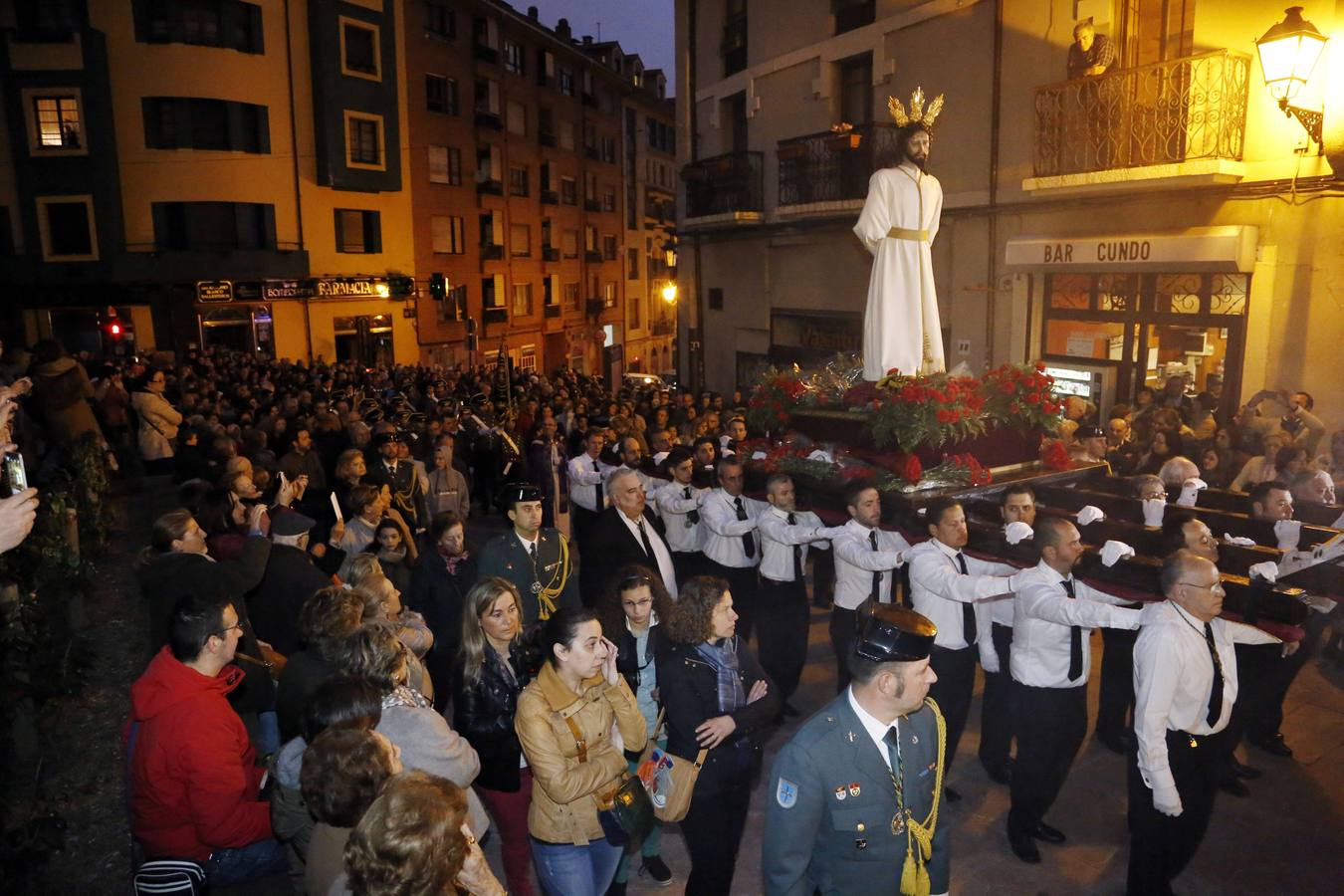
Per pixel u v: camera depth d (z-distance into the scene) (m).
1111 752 6.12
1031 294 13.40
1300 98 9.77
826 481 7.51
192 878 3.53
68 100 26.98
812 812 3.08
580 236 46.44
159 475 13.72
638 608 4.40
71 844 4.89
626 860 4.38
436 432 12.63
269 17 28.80
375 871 2.41
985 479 7.10
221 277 28.53
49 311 28.44
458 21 35.81
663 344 57.88
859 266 16.53
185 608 3.64
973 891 4.75
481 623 4.08
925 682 3.08
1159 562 5.21
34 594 5.38
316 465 9.73
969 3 13.78
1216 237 10.61
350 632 3.95
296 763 3.48
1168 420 9.76
